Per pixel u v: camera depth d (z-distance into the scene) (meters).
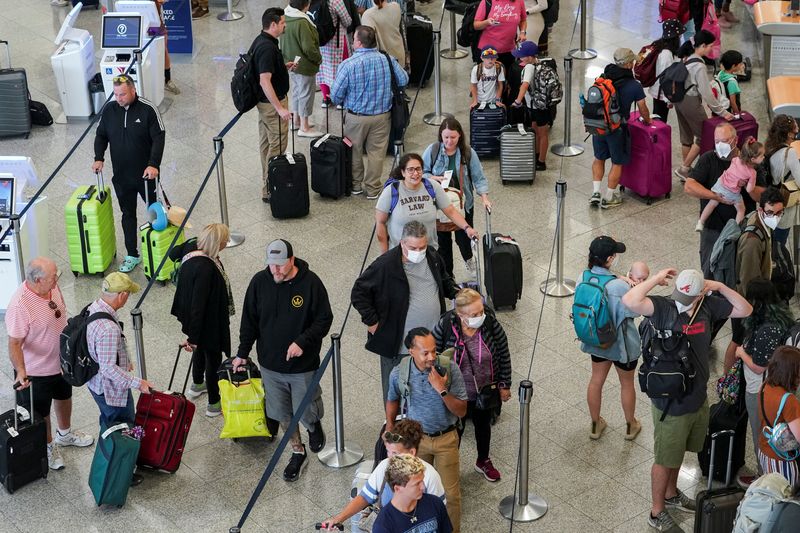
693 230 10.80
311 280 7.45
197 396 8.58
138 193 10.59
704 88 11.16
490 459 7.76
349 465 7.80
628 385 7.79
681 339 6.75
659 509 7.12
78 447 8.09
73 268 10.28
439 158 9.11
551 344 9.09
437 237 9.04
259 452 8.00
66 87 13.48
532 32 13.52
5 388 8.77
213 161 11.53
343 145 11.38
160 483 7.70
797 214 9.08
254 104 11.11
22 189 10.08
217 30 16.31
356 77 11.04
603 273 7.54
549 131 12.75
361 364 8.94
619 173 11.10
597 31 15.67
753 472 7.56
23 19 17.03
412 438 6.05
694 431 7.00
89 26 16.77
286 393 7.74
